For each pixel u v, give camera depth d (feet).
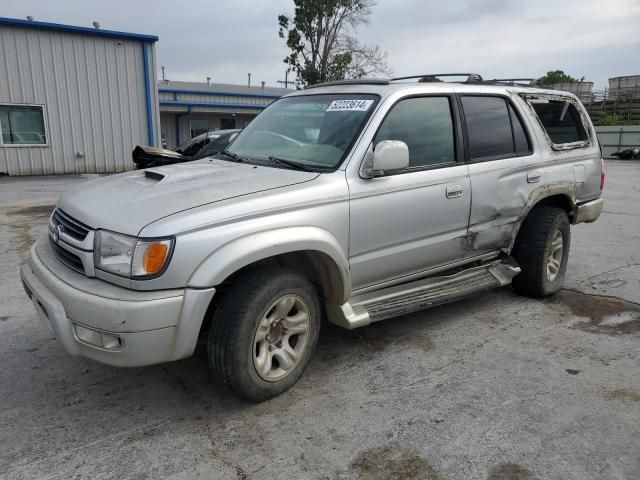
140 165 29.37
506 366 12.48
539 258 16.24
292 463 8.93
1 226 27.12
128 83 58.03
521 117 15.89
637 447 9.42
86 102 55.98
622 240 25.57
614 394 11.23
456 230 13.89
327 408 10.60
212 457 9.05
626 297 17.31
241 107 112.57
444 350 13.30
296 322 10.93
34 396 10.91
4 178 51.49
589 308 16.31
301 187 10.82
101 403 10.69
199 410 10.49
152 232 8.98
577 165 17.40
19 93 52.34
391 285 13.14
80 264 9.78
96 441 9.45
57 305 9.48
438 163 13.39
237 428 9.89
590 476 8.65
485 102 15.03
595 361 12.78
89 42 55.06
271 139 13.60
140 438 9.55
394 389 11.36
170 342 9.23
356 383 11.60
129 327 8.86
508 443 9.50
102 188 11.23
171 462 8.91
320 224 10.84
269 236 9.93
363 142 11.89
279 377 10.76
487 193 14.38
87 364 12.26
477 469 8.82
